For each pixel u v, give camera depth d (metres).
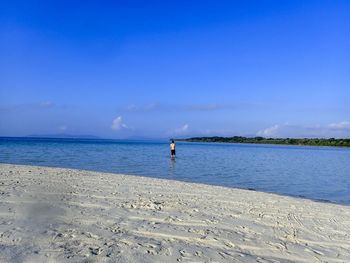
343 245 7.86
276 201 13.70
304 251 7.20
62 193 12.34
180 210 10.45
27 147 59.59
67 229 7.50
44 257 5.68
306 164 39.72
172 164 32.28
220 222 9.21
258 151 76.56
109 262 5.66
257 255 6.71
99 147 71.19
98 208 10.00
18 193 11.70
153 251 6.41
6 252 5.77
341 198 16.94
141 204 11.01
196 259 6.16
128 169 26.47
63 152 46.97
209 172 26.19
